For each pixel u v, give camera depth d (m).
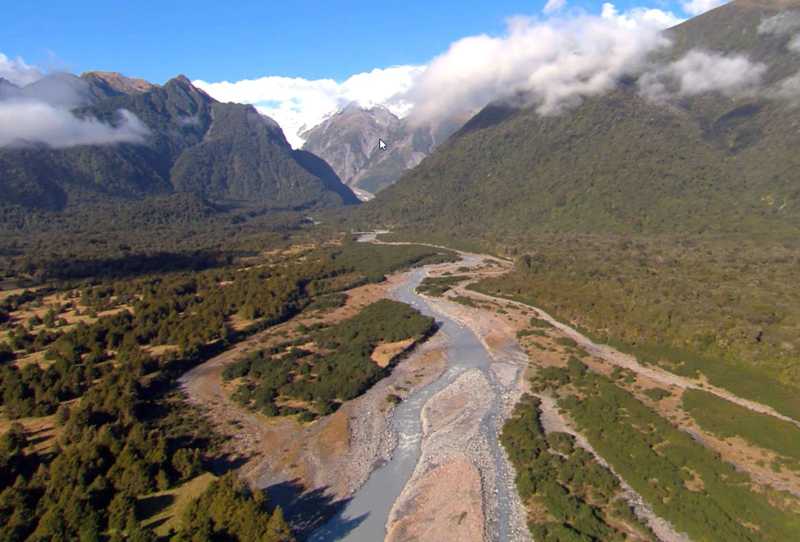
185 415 109.12
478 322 169.00
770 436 93.81
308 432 104.50
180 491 80.06
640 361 130.38
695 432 98.44
